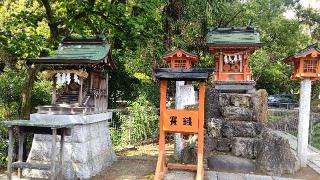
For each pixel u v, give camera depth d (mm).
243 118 10945
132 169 9633
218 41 11625
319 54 9477
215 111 11461
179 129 8258
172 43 16188
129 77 17672
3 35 9648
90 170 8688
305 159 10047
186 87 11086
